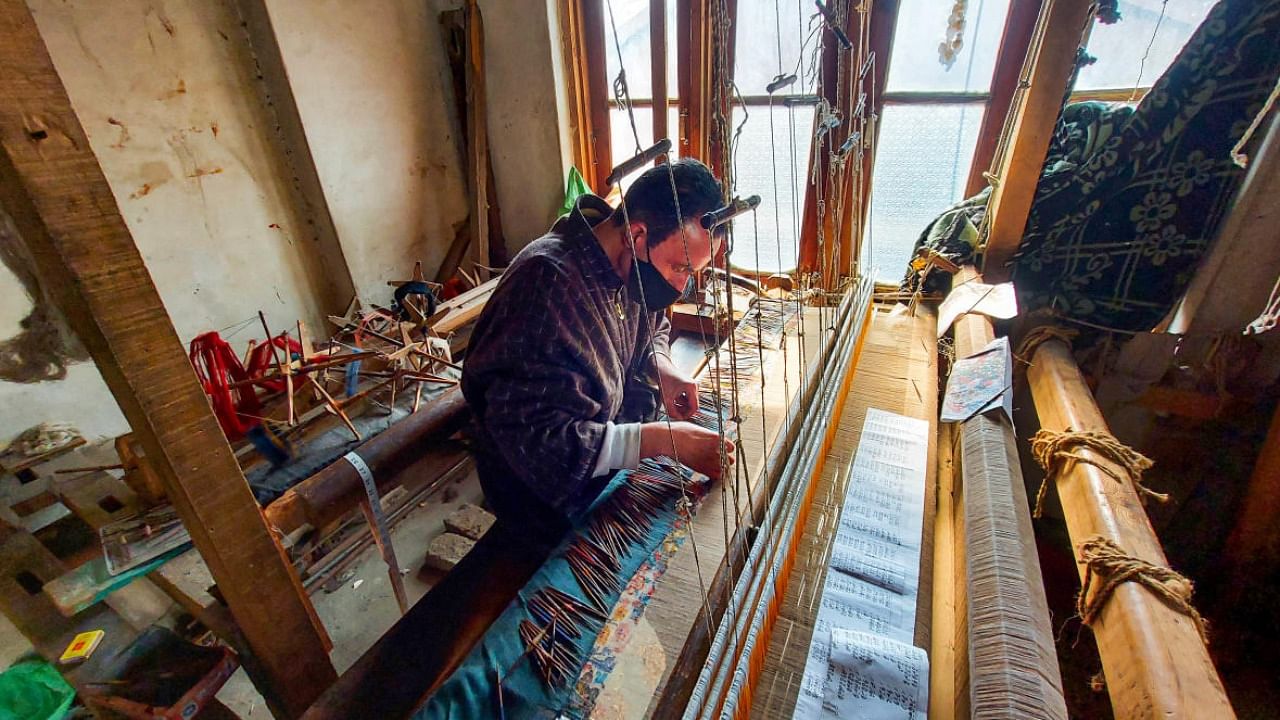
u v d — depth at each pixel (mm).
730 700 605
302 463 1446
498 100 2842
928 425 1302
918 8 1859
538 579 894
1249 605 1575
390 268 2961
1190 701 617
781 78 663
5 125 472
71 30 1824
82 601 1075
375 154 2732
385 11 2609
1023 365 1754
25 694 1283
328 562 1953
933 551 1011
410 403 1702
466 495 2359
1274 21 1224
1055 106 1482
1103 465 1016
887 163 2152
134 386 628
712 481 1077
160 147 2096
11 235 1771
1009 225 1664
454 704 723
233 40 2225
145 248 2129
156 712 920
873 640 797
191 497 722
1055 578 1960
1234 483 1598
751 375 1443
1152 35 1600
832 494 1097
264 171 2438
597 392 1088
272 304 2588
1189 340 1478
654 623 810
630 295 1118
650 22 2312
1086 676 1681
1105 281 1592
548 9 2498
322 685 1000
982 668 678
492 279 2893
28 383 1869
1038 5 1714
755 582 726
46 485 1404
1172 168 1428
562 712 706
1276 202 1255
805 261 2377
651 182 939
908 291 2057
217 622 1037
